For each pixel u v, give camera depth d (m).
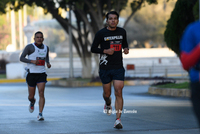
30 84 21.30
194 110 8.98
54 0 65.44
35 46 20.98
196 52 8.49
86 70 75.31
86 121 20.08
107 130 17.08
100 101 33.59
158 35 154.50
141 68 116.06
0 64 123.19
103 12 73.25
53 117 21.89
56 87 61.03
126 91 47.22
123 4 69.19
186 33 8.81
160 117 21.52
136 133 16.19
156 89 41.47
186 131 16.64
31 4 68.12
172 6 151.00
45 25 125.12
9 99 37.12
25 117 22.00
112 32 17.62
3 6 64.19
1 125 18.81
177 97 36.56
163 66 117.44
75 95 41.97
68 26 73.25
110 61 17.75
